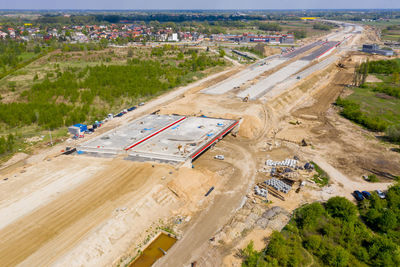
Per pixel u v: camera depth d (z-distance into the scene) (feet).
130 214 174.60
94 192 192.85
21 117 330.75
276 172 237.04
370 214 181.88
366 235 169.68
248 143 294.25
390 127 305.73
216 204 198.18
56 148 274.77
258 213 188.65
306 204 199.00
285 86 459.32
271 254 154.10
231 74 554.05
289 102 415.03
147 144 259.60
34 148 276.41
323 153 274.36
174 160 233.96
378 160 261.85
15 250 148.05
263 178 230.68
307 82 494.59
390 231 174.29
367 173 240.32
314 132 324.19
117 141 266.77
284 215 187.62
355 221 180.14
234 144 291.58
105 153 248.93
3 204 180.55
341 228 174.50
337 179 231.09
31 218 169.07
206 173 227.40
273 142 295.48
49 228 161.99
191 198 199.72
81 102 384.68
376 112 379.35
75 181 205.46
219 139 295.89
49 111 339.77
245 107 365.81
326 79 544.21
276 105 388.16
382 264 150.20
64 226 163.43
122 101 395.75
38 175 214.07
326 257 153.48
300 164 253.03
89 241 154.20
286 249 156.66
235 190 214.69
